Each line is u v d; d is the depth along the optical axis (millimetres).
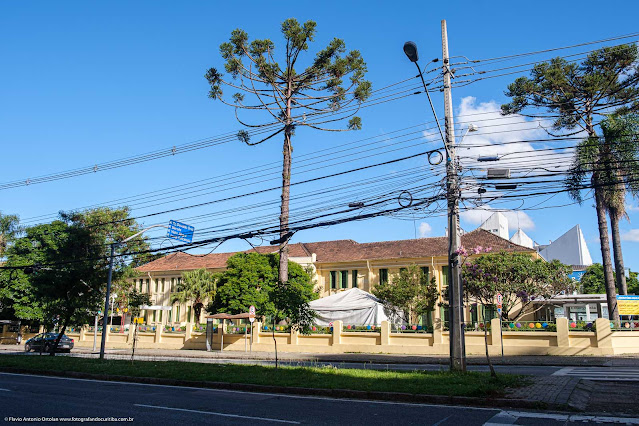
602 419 8484
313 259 46656
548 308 37906
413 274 37156
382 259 43562
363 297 33469
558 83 28078
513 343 24172
